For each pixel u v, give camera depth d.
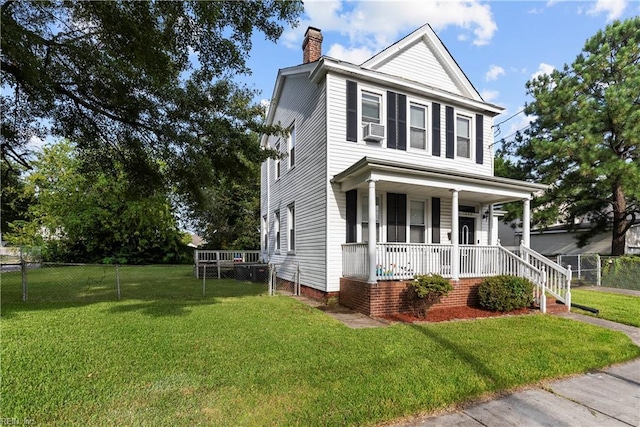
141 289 11.21
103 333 5.51
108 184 20.48
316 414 3.12
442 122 10.68
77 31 5.80
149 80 6.63
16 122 7.60
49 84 6.00
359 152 9.46
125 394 3.45
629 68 12.70
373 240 7.52
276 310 7.61
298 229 11.27
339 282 8.95
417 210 10.33
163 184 9.26
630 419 3.27
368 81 9.68
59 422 2.95
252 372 4.02
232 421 2.99
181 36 5.82
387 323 6.66
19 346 4.81
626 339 5.84
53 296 9.35
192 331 5.70
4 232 24.73
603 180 12.93
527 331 6.09
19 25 4.98
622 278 13.37
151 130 7.61
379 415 3.17
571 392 3.86
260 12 5.88
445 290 7.14
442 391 3.65
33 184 21.05
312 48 11.55
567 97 13.51
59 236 21.77
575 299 10.02
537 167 15.16
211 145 8.27
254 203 26.03
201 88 7.82
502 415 3.30
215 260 16.94
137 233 22.53
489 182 8.95
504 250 9.16
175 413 3.11
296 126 11.76
